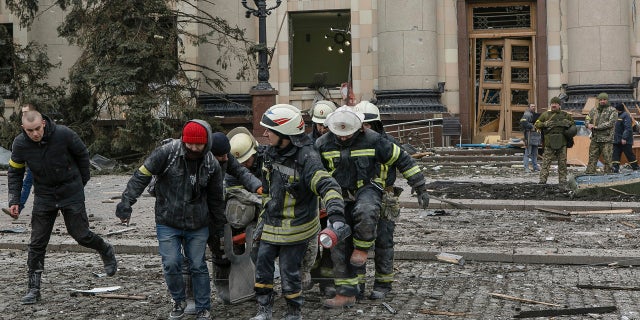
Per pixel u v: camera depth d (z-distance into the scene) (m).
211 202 7.52
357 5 31.67
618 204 15.24
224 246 7.80
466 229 13.02
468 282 9.15
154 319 7.64
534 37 31.41
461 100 31.16
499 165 25.58
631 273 9.60
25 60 28.45
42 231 8.38
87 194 19.36
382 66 30.78
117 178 24.23
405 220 14.22
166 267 7.33
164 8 26.61
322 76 31.80
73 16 26.50
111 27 26.03
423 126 29.97
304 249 7.28
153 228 13.41
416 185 7.88
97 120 27.31
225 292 8.10
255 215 7.91
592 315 7.54
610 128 21.27
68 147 8.36
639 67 30.16
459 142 30.17
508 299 8.23
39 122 8.13
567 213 14.72
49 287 9.09
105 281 9.42
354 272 7.81
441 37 31.30
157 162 7.22
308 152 7.09
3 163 27.45
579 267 10.02
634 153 25.16
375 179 7.86
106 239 12.07
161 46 26.53
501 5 31.58
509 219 14.27
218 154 7.55
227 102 31.06
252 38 31.56
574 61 30.20
